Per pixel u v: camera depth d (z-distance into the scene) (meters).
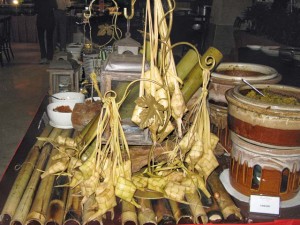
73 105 1.65
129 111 1.10
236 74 1.46
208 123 1.09
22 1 8.47
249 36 4.65
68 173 1.15
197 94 1.32
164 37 1.03
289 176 1.06
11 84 4.68
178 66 1.20
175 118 1.04
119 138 1.09
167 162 1.14
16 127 3.28
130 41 1.14
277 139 0.99
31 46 7.66
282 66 2.41
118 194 1.01
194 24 5.64
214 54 1.23
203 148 1.09
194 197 1.07
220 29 5.96
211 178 1.21
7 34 6.09
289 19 4.00
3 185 1.16
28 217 0.98
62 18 5.71
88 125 1.25
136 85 1.09
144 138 1.10
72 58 2.12
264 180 1.06
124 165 1.03
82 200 1.02
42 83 4.76
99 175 1.01
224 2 5.79
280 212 1.05
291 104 1.06
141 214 1.01
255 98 1.11
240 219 1.02
